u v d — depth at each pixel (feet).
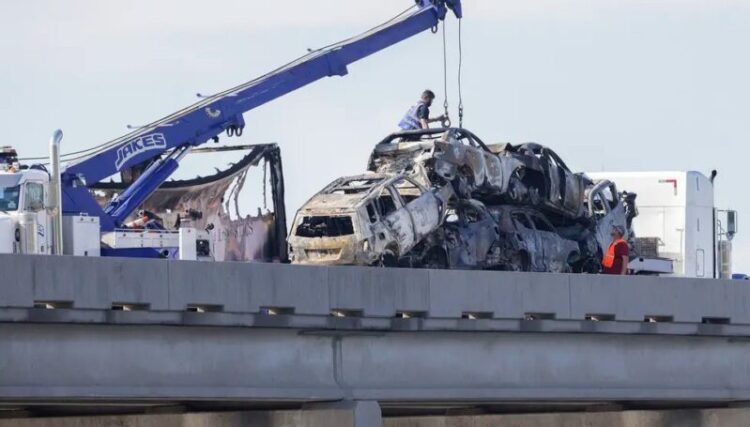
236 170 460.96
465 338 262.67
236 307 229.66
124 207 398.62
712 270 491.31
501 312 261.24
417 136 410.72
